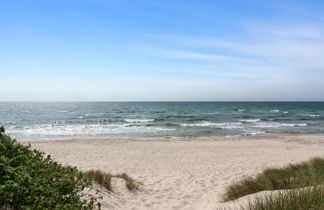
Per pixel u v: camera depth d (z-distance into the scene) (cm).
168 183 882
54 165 513
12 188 357
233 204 557
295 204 393
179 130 3119
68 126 3509
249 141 2161
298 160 1358
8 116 5706
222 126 3584
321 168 807
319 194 414
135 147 1806
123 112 7350
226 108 10019
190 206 648
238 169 1134
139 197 708
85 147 1772
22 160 456
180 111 7831
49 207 377
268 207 409
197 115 5950
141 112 7306
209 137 2516
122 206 605
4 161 405
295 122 4272
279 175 755
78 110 8600
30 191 374
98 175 716
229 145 1938
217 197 702
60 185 431
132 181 816
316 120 4678
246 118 5053
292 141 2206
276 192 532
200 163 1296
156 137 2530
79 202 427
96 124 3838
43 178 424
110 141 2103
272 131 3080
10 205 368
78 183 524
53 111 7975
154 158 1430
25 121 4422
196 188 826
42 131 2972
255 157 1478
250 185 673
